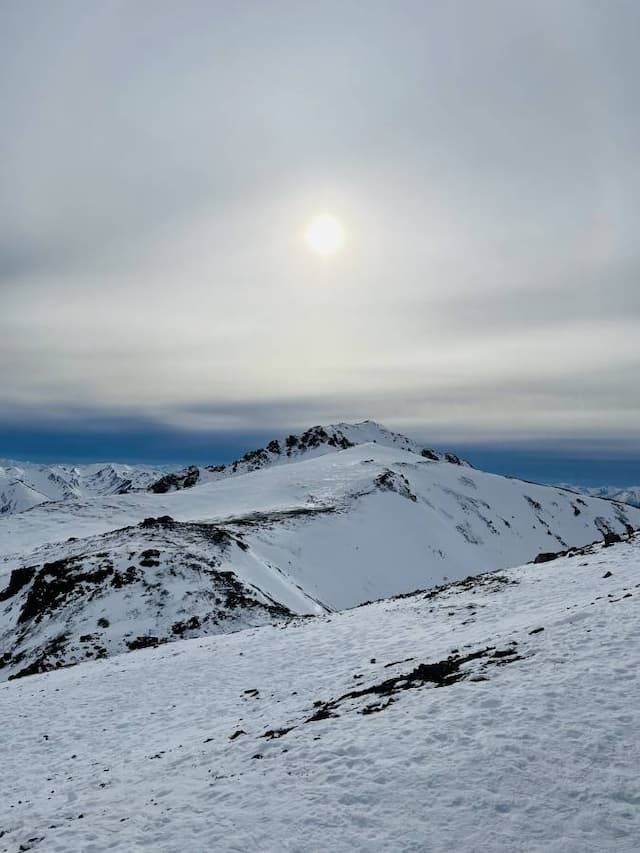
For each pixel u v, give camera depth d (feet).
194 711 60.95
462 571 286.66
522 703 36.99
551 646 46.75
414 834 26.68
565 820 26.11
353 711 43.55
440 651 58.29
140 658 89.81
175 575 137.90
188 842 29.04
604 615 52.24
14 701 75.51
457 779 30.12
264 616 123.34
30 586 161.38
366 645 71.72
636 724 32.42
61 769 51.52
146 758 48.73
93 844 31.17
